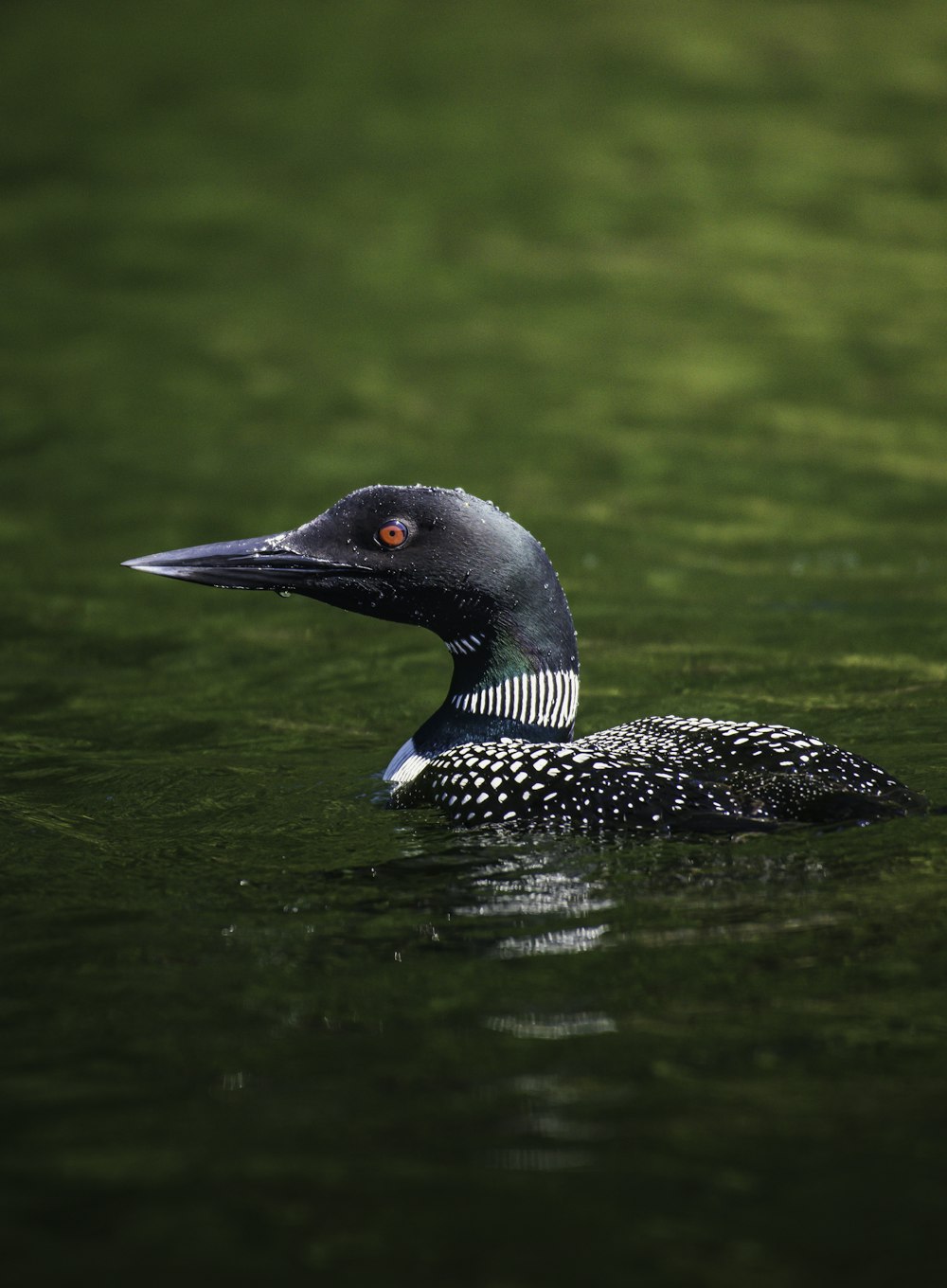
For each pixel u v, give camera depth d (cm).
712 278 2462
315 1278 446
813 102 3206
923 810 795
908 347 2183
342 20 3691
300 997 617
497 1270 448
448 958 650
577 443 1838
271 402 1991
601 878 728
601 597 1376
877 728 1018
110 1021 600
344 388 2042
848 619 1300
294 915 704
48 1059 571
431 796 838
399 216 2705
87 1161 502
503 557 884
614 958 645
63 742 1035
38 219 2719
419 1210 475
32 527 1581
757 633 1272
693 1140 508
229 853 792
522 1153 503
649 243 2597
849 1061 556
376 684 1180
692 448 1828
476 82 3312
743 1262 449
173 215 2723
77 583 1436
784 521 1588
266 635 1313
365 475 1722
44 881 754
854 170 2888
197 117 3162
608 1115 524
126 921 701
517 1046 573
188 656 1253
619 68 3384
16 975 644
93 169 2930
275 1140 512
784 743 820
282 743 1030
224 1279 446
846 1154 498
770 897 700
